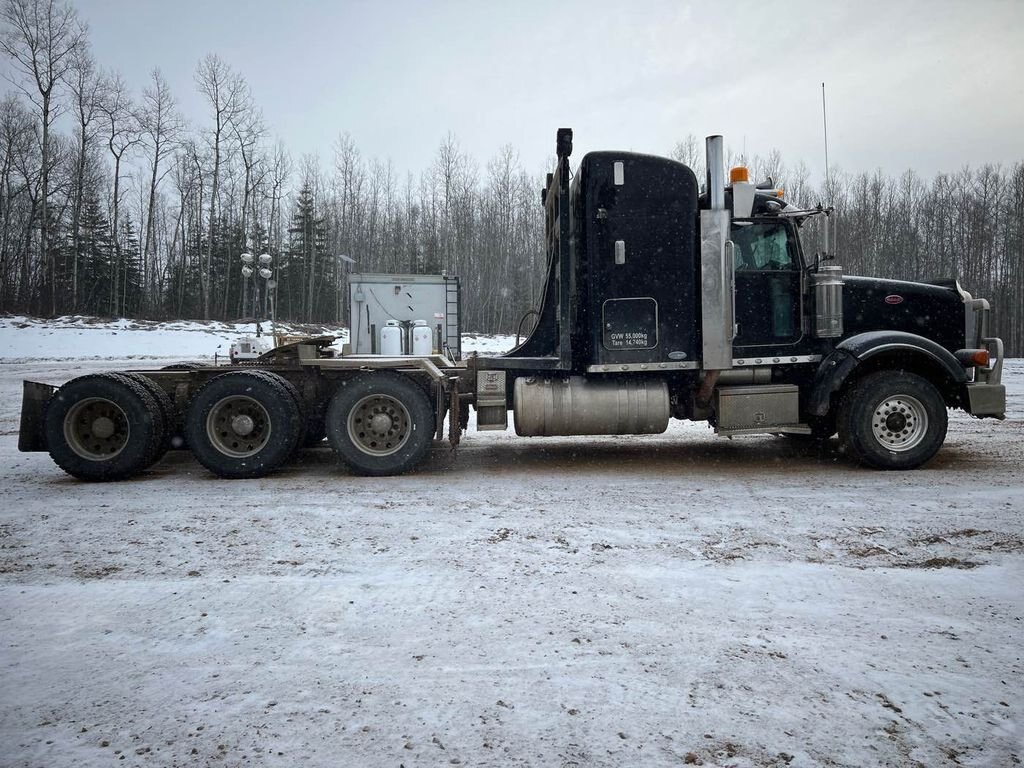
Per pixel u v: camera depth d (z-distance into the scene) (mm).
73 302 42719
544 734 2070
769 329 6672
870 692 2309
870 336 6473
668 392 6801
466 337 33406
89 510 5016
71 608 3104
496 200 49500
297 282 53906
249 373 6336
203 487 5887
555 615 2984
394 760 1940
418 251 52062
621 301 6500
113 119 48125
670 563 3672
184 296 52875
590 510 4883
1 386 16203
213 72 47938
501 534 4254
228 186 50750
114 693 2338
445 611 3035
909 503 4996
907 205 49875
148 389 6367
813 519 4562
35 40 41531
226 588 3342
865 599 3148
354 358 6668
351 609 3066
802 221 6762
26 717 2189
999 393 6508
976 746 1995
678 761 1925
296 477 6375
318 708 2227
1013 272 47375
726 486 5730
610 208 6480
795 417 6574
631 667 2498
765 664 2516
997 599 3139
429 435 6375
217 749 2002
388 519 4664
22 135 44844
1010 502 5000
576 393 6641
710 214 6414
